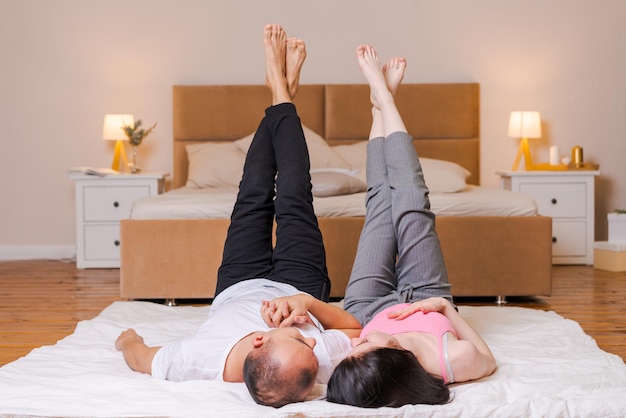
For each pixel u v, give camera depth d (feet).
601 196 18.33
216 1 17.98
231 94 17.76
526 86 18.19
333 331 6.66
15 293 13.39
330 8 18.02
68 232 18.24
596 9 18.11
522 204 12.62
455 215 12.55
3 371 7.00
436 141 17.85
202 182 16.46
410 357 5.81
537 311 10.46
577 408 5.74
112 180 16.34
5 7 17.90
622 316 11.23
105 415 5.63
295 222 7.74
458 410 5.58
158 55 18.04
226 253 7.90
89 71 18.03
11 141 18.08
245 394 6.04
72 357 7.67
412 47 18.10
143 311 10.48
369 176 8.24
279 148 8.20
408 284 7.77
